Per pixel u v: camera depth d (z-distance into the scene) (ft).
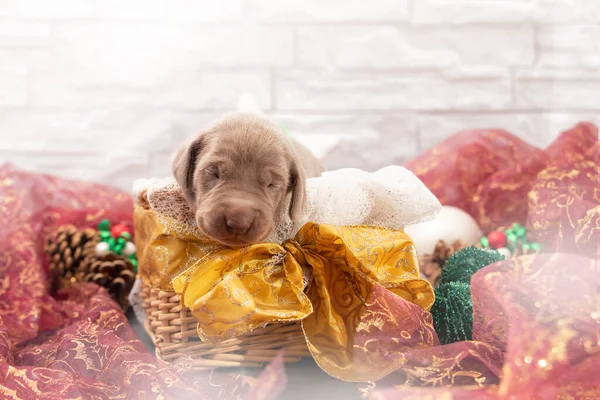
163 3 3.94
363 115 4.06
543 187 2.81
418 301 2.36
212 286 2.23
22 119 3.93
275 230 2.39
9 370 2.14
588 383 2.09
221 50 3.99
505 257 2.63
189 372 2.30
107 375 2.24
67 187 3.50
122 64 3.96
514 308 2.22
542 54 4.04
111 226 3.44
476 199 3.44
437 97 4.07
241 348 2.33
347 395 2.23
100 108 3.98
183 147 2.41
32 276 2.94
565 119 3.91
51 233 3.32
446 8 4.00
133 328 2.78
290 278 2.30
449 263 2.68
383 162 4.06
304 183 2.38
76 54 3.93
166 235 2.37
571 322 2.17
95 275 3.07
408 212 2.46
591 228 2.55
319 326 2.33
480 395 2.11
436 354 2.21
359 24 4.01
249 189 2.27
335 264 2.40
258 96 4.02
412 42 4.03
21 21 3.88
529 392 2.10
